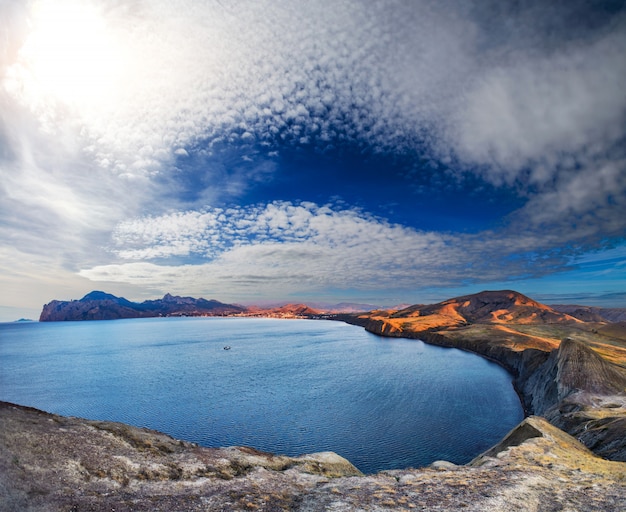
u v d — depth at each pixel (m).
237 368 172.00
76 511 14.55
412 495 20.05
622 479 24.05
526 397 110.56
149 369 173.38
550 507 18.33
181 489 19.12
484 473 24.89
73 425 23.11
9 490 14.62
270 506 18.33
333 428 86.00
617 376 85.38
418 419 92.25
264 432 84.44
